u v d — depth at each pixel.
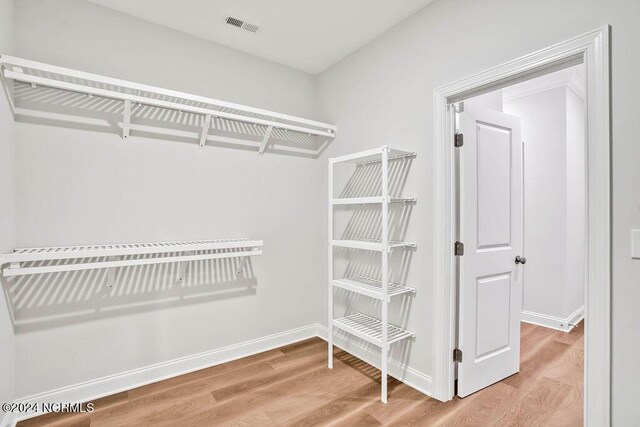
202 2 2.00
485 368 2.12
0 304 1.59
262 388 2.13
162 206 2.24
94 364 2.01
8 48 1.69
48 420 1.78
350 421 1.78
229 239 2.53
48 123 1.86
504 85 1.73
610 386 1.29
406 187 2.20
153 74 2.21
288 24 2.25
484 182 2.11
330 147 2.91
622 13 1.26
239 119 2.30
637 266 1.23
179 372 2.31
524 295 3.49
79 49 1.96
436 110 1.97
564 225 3.19
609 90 1.29
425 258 2.07
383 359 1.97
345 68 2.72
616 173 1.28
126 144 2.10
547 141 3.33
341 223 2.82
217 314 2.48
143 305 2.17
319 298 3.06
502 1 1.65
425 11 2.05
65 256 1.68
